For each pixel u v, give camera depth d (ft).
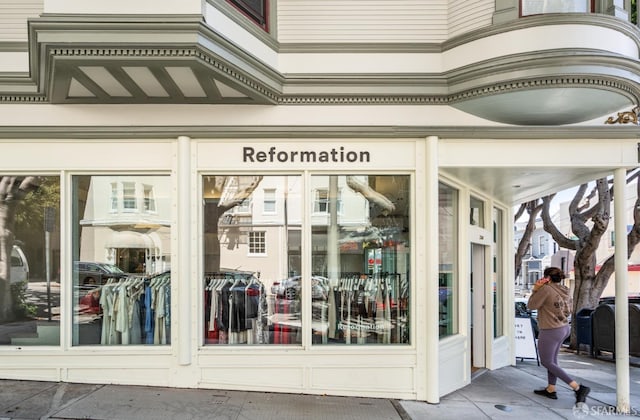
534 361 29.30
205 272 18.69
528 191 24.81
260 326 18.71
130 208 18.62
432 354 17.92
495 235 28.07
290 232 18.80
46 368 17.98
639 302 37.96
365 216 19.13
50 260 18.56
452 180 20.83
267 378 18.02
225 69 15.65
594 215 34.53
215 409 15.80
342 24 18.78
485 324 25.43
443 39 18.65
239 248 18.86
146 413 15.16
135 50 14.52
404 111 18.33
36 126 17.66
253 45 17.30
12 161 18.11
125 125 17.84
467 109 18.11
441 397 19.08
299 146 18.40
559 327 19.15
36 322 18.45
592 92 16.70
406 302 18.90
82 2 14.34
